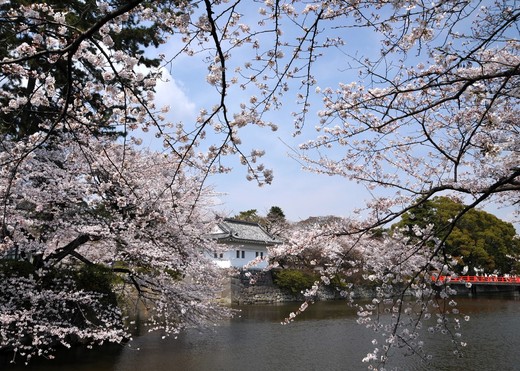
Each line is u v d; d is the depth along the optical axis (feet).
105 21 9.91
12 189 28.81
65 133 30.40
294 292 101.81
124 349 39.88
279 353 41.32
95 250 45.11
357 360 38.75
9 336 31.89
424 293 18.35
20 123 26.50
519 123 18.22
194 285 41.19
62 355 35.50
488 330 53.52
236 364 36.63
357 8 14.24
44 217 35.58
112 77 15.19
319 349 43.42
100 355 36.83
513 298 106.63
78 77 24.09
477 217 111.96
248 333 52.75
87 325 35.96
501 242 110.32
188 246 38.88
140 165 34.76
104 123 19.81
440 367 36.01
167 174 26.00
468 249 96.43
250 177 14.62
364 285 104.99
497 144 14.88
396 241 20.75
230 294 90.43
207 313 41.42
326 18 15.28
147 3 14.34
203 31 13.32
